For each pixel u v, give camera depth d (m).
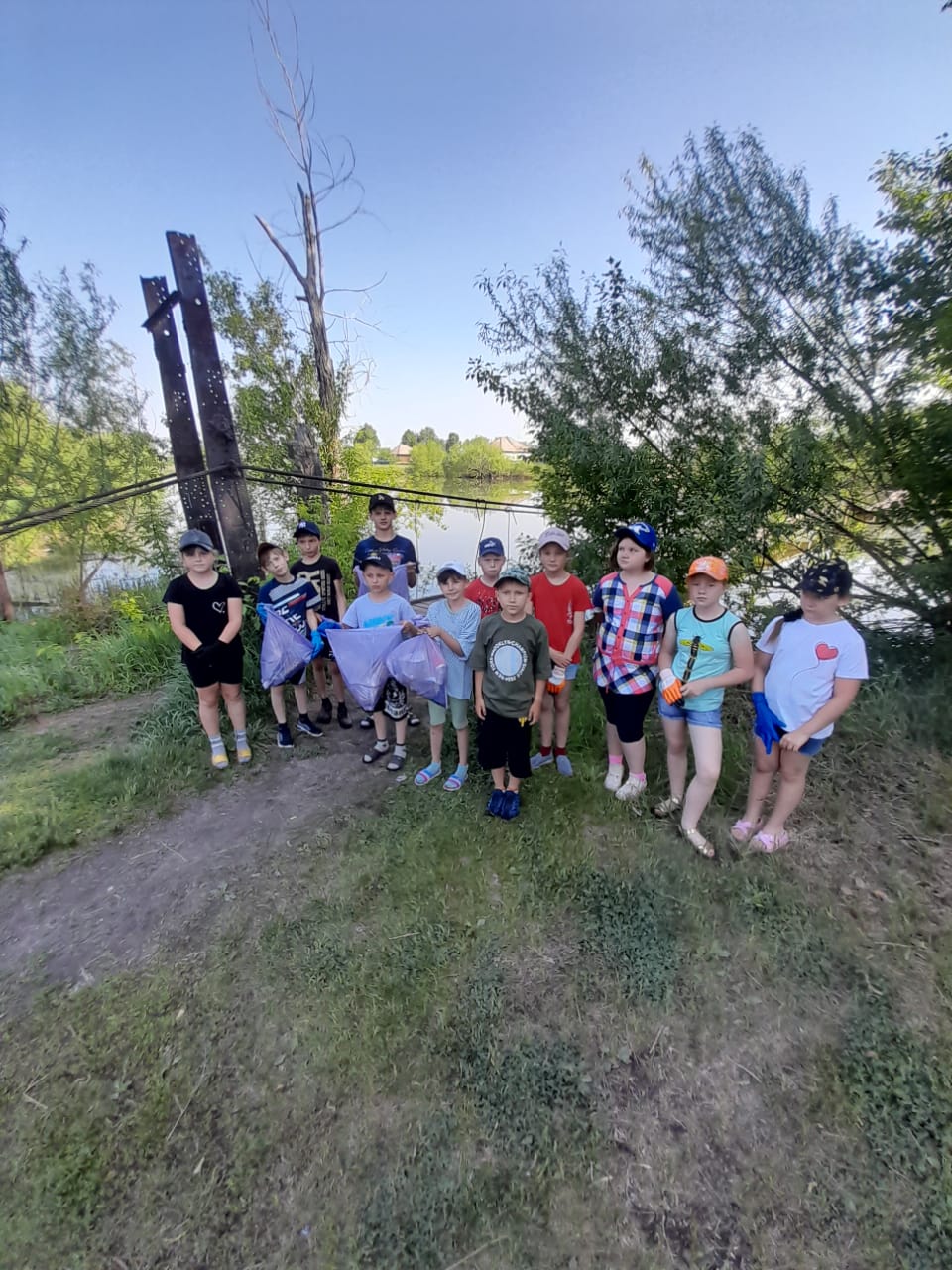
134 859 3.32
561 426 5.60
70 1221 1.79
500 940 2.68
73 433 9.04
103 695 5.76
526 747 3.37
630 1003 2.39
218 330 7.75
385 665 3.81
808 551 5.75
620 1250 1.70
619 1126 1.99
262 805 3.79
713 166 5.37
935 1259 1.66
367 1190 1.84
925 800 3.59
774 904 2.83
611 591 3.45
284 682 4.39
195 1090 2.12
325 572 4.71
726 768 3.93
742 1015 2.34
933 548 5.20
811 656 2.84
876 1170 1.85
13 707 5.29
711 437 5.54
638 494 5.70
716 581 2.94
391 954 2.61
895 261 4.82
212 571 4.07
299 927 2.78
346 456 8.23
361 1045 2.24
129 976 2.58
